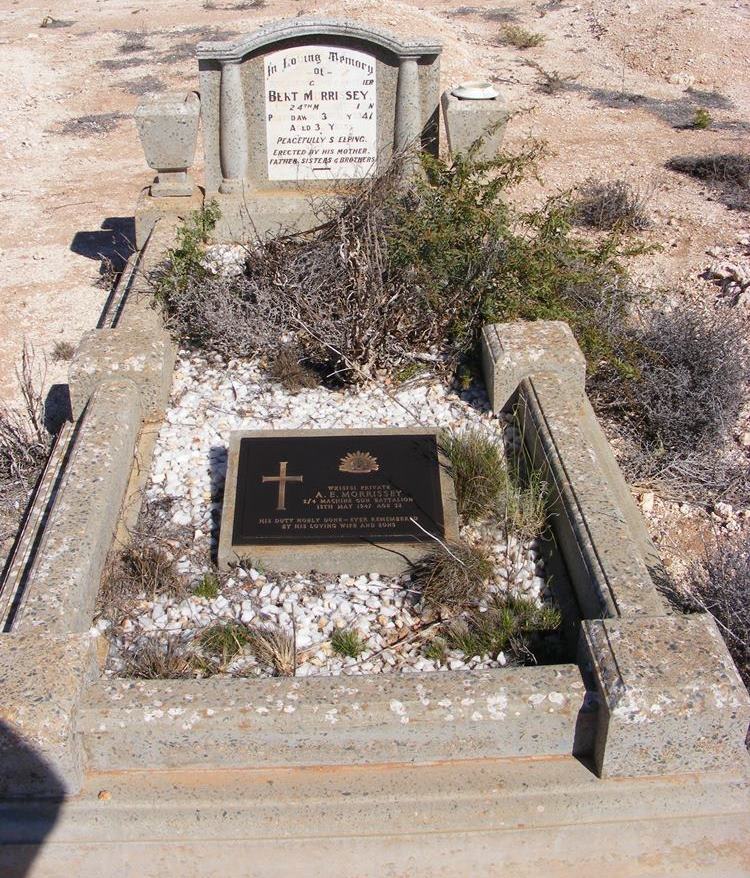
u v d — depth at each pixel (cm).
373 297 206
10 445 205
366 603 154
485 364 201
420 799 123
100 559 154
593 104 466
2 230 328
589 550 147
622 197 332
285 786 124
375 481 167
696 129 427
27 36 621
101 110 469
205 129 274
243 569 158
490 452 175
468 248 214
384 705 124
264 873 122
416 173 253
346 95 268
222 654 144
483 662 144
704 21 571
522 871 123
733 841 123
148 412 194
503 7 700
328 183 280
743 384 231
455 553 155
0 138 420
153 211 273
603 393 223
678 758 123
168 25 662
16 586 152
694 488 207
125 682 127
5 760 119
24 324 269
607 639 127
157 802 122
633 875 123
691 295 278
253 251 244
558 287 224
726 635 164
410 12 555
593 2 664
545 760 127
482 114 278
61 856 121
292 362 212
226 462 182
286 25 256
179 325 222
